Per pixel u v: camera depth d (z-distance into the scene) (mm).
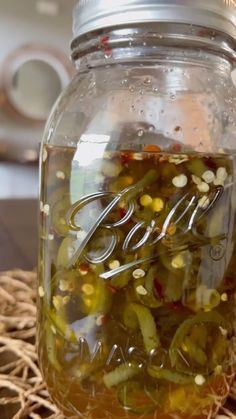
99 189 252
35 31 1391
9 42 1379
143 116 266
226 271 262
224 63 272
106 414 262
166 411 259
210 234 254
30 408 273
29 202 780
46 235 272
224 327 264
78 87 282
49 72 1409
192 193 250
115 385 256
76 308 260
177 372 255
